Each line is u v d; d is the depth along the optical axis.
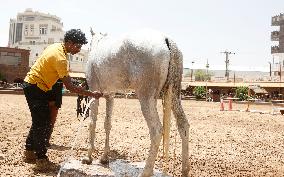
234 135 12.01
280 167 7.19
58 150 7.65
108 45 5.03
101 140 9.45
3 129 10.73
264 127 15.27
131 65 4.64
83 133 10.53
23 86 6.27
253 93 62.59
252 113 24.44
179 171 6.18
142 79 4.55
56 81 6.29
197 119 17.78
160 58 4.50
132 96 45.56
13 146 7.97
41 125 6.24
